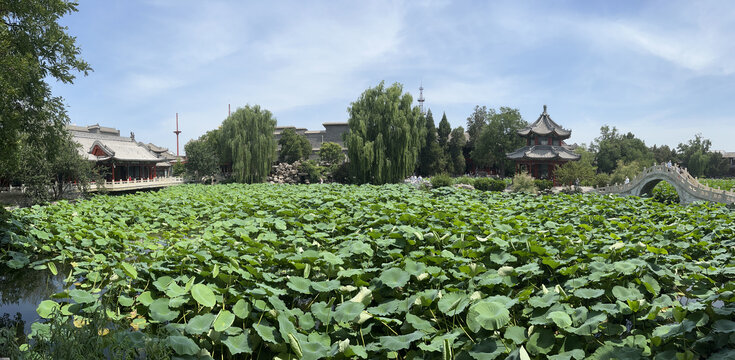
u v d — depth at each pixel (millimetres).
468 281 7621
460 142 75812
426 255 8812
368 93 47969
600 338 5992
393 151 45750
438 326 6332
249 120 50281
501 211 17219
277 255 8336
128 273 6723
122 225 14547
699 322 5352
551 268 8383
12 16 13633
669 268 8789
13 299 8516
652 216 17797
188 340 5039
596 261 8133
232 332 5570
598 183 51938
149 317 6023
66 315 5746
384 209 14945
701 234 12703
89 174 34594
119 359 4547
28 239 11867
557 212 17469
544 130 56844
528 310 6492
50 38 13945
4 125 12555
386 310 6297
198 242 10469
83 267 8656
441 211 14594
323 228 12391
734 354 4648
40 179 28375
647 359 5141
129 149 53750
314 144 82500
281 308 6070
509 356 4980
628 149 76500
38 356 4422
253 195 25141
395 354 5676
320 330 6254
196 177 54094
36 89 13695
